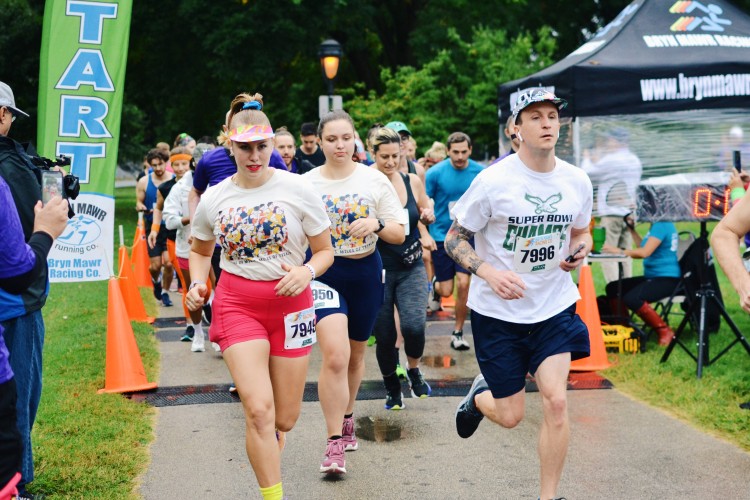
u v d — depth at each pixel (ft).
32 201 12.76
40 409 18.71
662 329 26.11
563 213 13.15
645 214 23.99
